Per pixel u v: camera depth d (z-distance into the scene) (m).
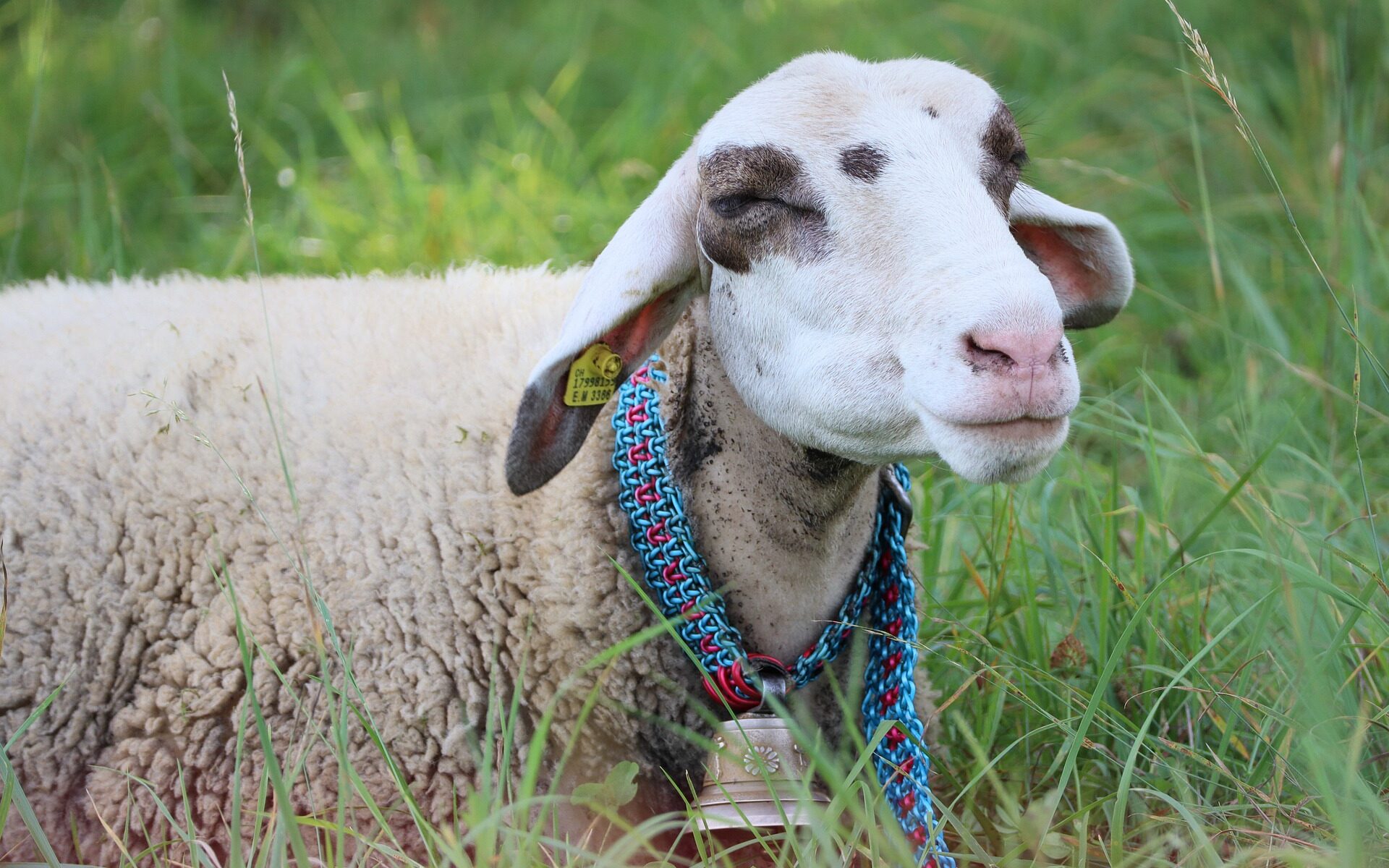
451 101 6.48
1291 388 4.13
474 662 2.74
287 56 6.81
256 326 3.14
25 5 6.82
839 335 2.44
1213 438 4.11
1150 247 5.35
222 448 2.90
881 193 2.43
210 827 2.72
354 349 3.07
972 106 2.57
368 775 2.70
